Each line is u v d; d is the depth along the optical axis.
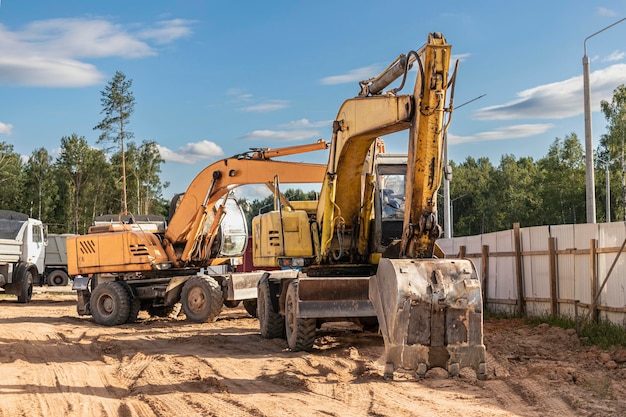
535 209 88.81
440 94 9.70
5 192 78.50
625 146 59.19
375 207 13.00
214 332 16.53
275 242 13.84
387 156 13.23
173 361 12.02
